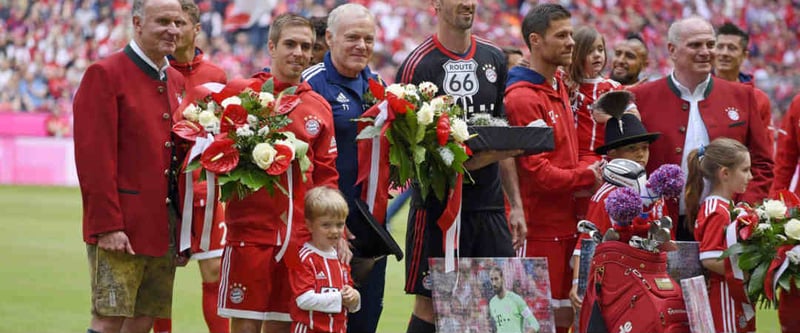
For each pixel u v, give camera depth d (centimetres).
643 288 916
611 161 994
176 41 952
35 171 3659
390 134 914
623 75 1373
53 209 2762
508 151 952
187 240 941
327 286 882
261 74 963
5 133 3688
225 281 915
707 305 925
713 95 1107
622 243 929
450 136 916
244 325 919
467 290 941
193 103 928
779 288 995
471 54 1018
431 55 1009
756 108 1118
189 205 941
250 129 880
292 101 905
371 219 938
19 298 1471
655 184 927
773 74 3891
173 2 943
